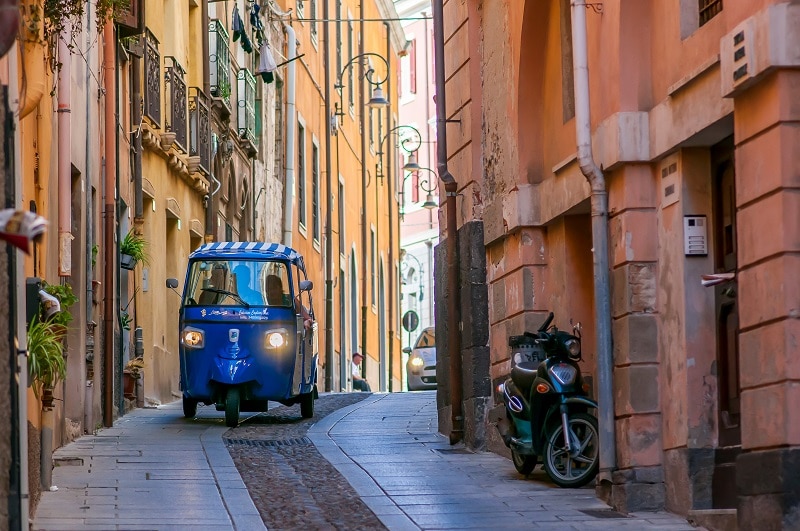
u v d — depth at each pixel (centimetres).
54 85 2189
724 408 1662
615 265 1808
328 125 5856
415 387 5144
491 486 1944
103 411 2720
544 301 2250
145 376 3434
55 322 1838
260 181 4944
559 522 1648
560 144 2172
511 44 2297
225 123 4359
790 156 1384
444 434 2670
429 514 1700
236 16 4409
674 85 1666
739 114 1470
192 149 3919
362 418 3078
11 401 1324
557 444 1950
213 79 4209
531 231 2253
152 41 3462
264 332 2839
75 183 2553
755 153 1434
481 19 2497
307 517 1664
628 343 1769
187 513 1655
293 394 2888
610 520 1664
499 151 2383
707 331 1681
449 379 2658
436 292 2770
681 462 1691
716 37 1588
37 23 1691
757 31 1401
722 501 1648
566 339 1938
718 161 1670
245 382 2805
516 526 1619
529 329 2244
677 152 1700
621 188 1792
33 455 1589
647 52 1795
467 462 2230
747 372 1452
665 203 1739
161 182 3581
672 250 1720
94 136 2727
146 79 3344
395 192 7844
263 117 5003
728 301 1645
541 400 1944
